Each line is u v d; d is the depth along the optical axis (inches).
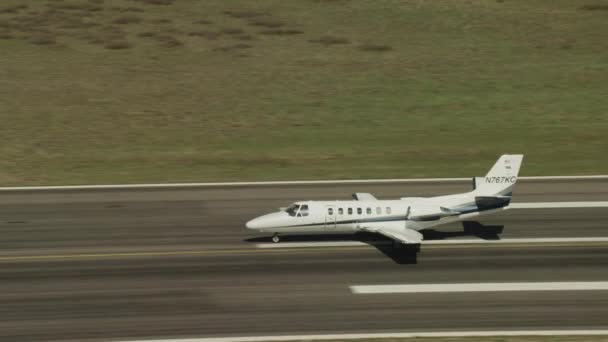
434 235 5979.3
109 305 4658.0
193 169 7795.3
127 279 5068.9
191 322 4426.7
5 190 7062.0
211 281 5044.3
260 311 4581.7
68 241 5792.3
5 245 5703.7
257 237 5925.2
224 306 4655.5
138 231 6028.5
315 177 7519.7
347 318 4480.8
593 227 6112.2
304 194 6988.2
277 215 5718.5
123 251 5590.6
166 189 7130.9
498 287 4950.8
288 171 7721.5
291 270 5236.2
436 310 4596.5
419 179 7421.3
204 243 5772.6
